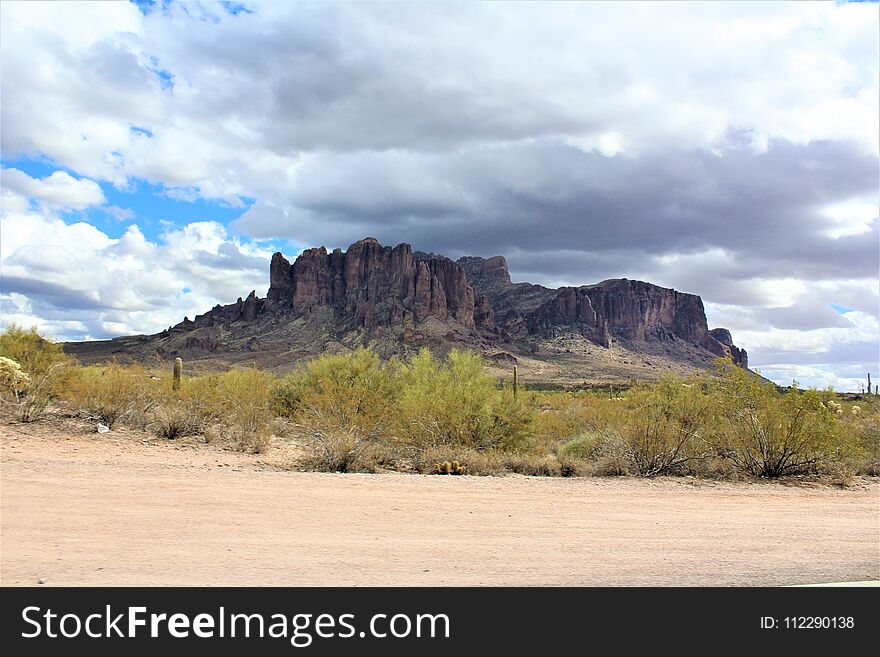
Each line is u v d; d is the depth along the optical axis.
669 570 5.93
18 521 6.47
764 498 10.30
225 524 6.81
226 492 8.48
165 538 6.17
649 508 8.95
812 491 11.37
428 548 6.31
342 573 5.48
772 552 6.70
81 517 6.75
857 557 6.60
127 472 9.55
